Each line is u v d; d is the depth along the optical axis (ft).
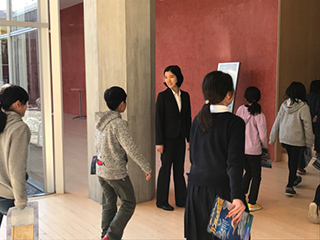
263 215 13.47
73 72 46.75
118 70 13.96
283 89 21.71
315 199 12.76
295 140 15.25
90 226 12.45
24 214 7.95
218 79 7.47
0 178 8.07
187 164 21.20
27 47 14.82
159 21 30.58
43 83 15.21
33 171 15.39
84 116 44.91
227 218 7.04
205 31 26.48
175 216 13.32
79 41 45.09
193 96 28.12
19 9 14.61
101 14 13.88
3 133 7.88
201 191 7.60
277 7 21.07
